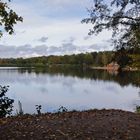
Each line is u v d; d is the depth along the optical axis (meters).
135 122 11.70
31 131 10.20
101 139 9.52
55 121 11.60
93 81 64.75
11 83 56.69
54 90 45.34
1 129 10.47
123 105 31.59
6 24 17.17
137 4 23.59
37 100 33.09
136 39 23.98
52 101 32.78
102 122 11.53
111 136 9.80
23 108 26.17
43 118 12.16
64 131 10.22
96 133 10.09
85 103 32.31
